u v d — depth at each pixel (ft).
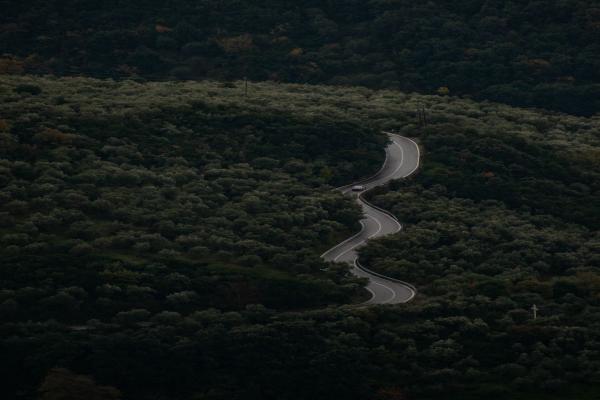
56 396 642.63
